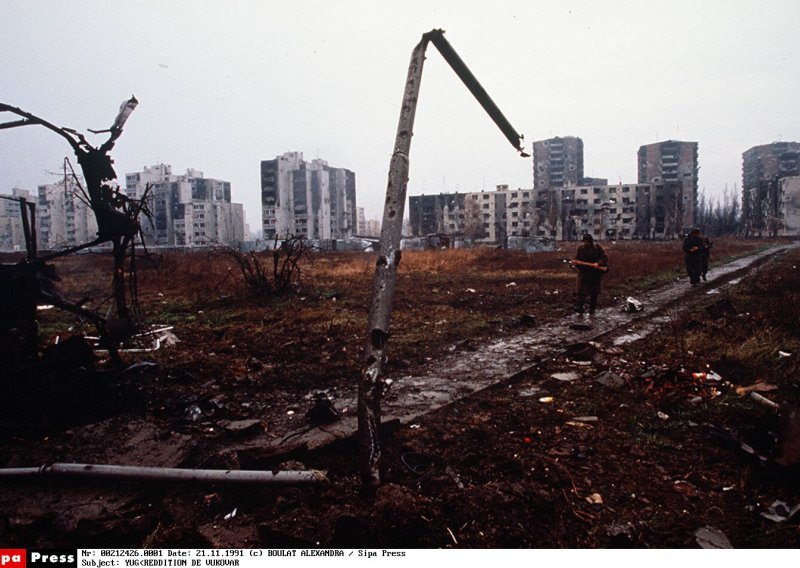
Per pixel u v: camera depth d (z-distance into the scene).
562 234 83.88
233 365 5.82
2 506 2.50
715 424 3.62
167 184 83.75
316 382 5.17
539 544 2.26
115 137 4.46
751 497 2.64
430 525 2.29
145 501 2.66
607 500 2.64
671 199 79.12
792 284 11.73
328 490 2.62
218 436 3.71
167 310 10.22
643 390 4.52
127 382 4.91
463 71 3.04
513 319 8.79
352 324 8.41
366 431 2.46
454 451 3.25
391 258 2.54
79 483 2.71
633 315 9.10
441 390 4.77
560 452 3.21
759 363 5.12
